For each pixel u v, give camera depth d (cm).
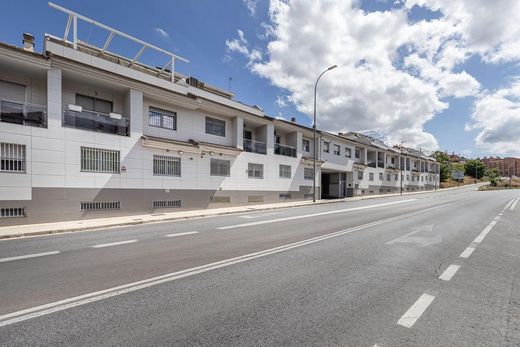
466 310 347
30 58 1134
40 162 1146
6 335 290
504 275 480
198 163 1783
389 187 4394
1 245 732
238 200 2042
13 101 1143
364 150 3791
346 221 1201
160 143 1548
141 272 498
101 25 1422
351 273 491
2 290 413
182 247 697
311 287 425
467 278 464
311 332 296
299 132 2691
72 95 1395
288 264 548
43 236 872
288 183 2527
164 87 1680
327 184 3550
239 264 548
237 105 2184
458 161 11481
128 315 335
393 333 294
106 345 273
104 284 439
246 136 2384
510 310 348
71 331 298
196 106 1781
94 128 1351
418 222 1157
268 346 271
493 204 2119
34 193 1125
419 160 5469
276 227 1034
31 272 497
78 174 1253
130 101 1466
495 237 823
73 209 1231
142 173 1492
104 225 1067
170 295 396
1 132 1057
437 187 6328
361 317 330
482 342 278
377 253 634
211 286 430
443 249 671
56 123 1199
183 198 1684
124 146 1423
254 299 382
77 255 619
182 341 279
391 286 429
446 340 281
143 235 873
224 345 273
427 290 412
